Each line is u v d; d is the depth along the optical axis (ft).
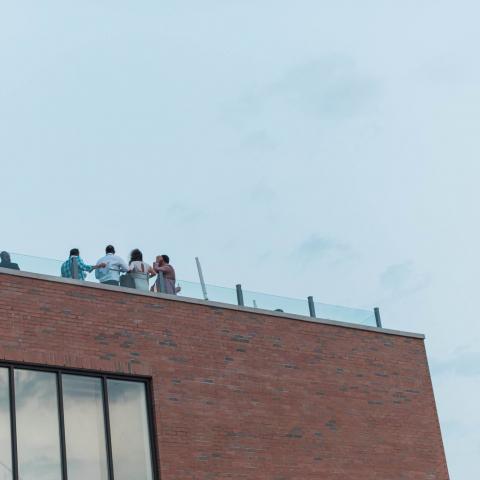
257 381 98.73
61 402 85.71
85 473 85.30
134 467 88.43
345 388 105.19
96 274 94.63
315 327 106.01
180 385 93.35
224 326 98.78
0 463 81.00
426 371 113.70
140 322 92.99
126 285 96.02
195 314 97.19
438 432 111.14
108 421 87.92
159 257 100.73
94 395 88.12
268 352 100.89
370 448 104.32
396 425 107.65
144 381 91.97
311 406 101.60
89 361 88.22
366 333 110.22
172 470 89.81
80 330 88.84
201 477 91.30
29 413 83.76
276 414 98.63
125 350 90.99
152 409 91.04
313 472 98.94
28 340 85.46
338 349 106.63
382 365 109.70
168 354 93.61
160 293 95.40
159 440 90.02
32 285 87.61
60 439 84.69
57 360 86.28
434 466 108.78
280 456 97.19
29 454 82.74
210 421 93.86
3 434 81.92
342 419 103.50
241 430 95.61
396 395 109.29
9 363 83.92
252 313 101.50
